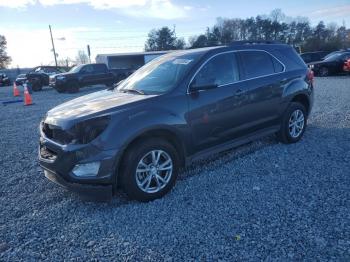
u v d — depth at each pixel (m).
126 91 4.59
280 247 2.85
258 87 4.98
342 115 7.82
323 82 16.14
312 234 3.00
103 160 3.48
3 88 32.25
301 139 5.99
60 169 3.60
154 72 4.76
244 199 3.76
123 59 38.28
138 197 3.77
